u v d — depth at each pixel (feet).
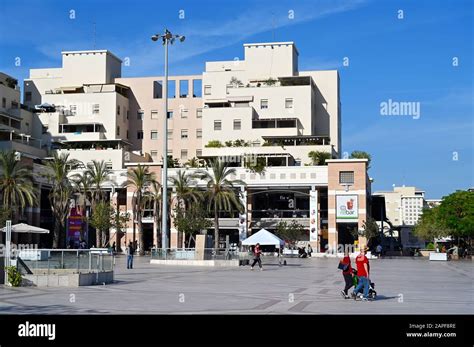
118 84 349.61
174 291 82.07
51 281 88.33
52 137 325.21
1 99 307.99
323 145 302.45
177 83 363.97
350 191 271.08
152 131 358.23
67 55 358.43
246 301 68.85
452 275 130.72
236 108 321.73
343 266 73.56
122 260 200.64
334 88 346.13
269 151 296.51
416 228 415.85
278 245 167.22
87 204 285.84
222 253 167.02
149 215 294.66
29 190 219.00
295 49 352.49
